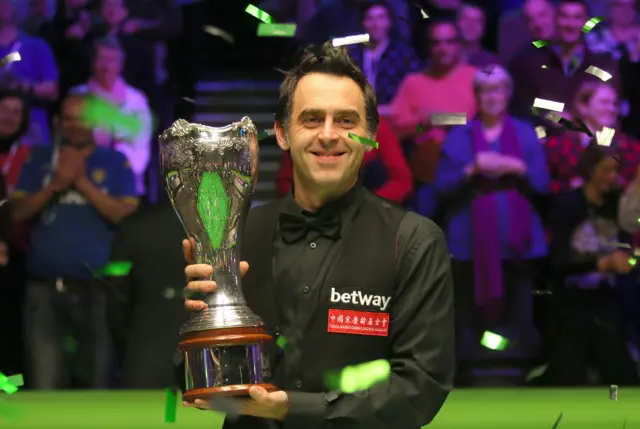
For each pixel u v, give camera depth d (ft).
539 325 25.23
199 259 9.98
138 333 17.74
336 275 10.09
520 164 24.93
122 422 17.06
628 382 25.12
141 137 28.66
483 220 24.82
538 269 25.14
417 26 28.86
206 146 9.95
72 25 29.84
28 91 29.12
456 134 25.35
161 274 17.66
